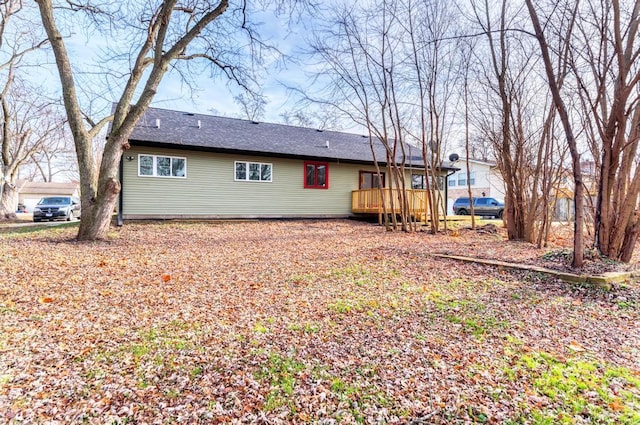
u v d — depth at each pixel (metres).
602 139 5.83
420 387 2.42
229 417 2.07
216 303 4.07
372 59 10.32
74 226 11.08
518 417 2.10
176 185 12.42
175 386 2.38
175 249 7.43
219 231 10.55
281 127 17.58
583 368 2.68
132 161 11.70
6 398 2.17
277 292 4.52
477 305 4.07
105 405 2.15
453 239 9.54
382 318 3.67
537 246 8.08
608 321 3.66
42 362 2.64
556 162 9.73
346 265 6.02
